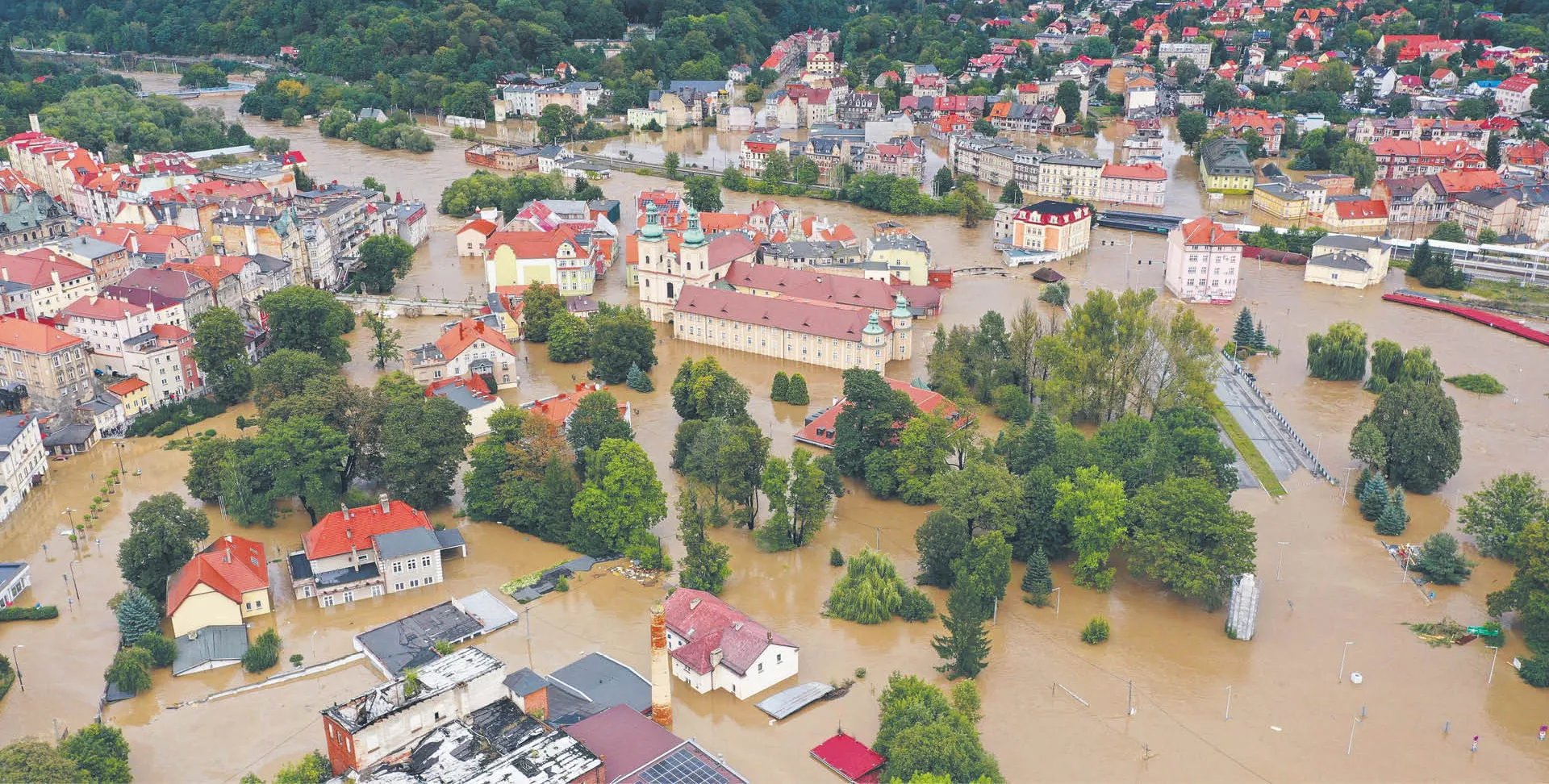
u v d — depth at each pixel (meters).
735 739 199.62
